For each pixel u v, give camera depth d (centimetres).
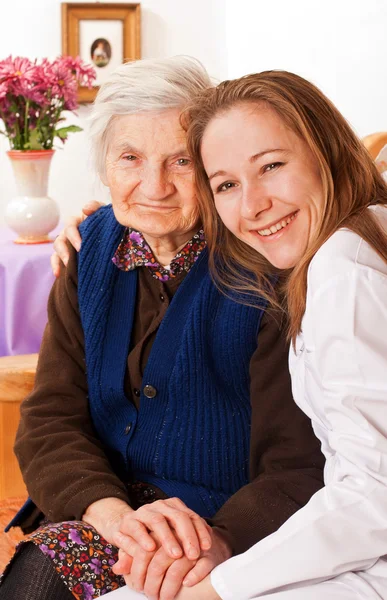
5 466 205
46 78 285
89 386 151
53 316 157
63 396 153
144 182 143
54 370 154
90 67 304
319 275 116
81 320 153
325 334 113
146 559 120
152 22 448
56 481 140
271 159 125
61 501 137
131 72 141
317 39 345
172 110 141
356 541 108
